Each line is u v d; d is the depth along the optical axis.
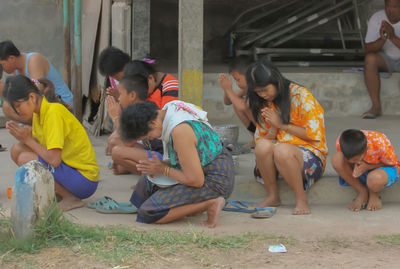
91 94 8.27
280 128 4.67
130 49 7.34
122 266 3.45
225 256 3.64
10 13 9.60
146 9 7.30
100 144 7.00
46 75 6.54
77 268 3.42
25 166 3.80
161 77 5.13
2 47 6.21
